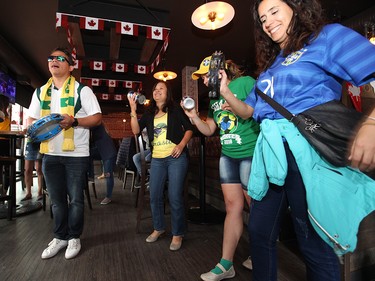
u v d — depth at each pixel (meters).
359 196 0.73
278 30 0.93
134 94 2.16
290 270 1.62
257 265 0.94
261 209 0.94
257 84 1.00
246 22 5.03
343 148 0.71
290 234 2.10
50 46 5.98
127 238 2.21
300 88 0.82
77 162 1.87
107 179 3.51
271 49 1.08
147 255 1.87
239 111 1.09
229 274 1.54
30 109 1.99
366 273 1.39
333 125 0.74
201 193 2.84
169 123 2.02
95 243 2.09
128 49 5.69
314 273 0.82
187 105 1.60
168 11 3.98
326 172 0.75
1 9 4.49
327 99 0.80
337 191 0.73
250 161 1.49
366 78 0.72
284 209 0.93
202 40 5.81
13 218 2.78
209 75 1.04
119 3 3.71
